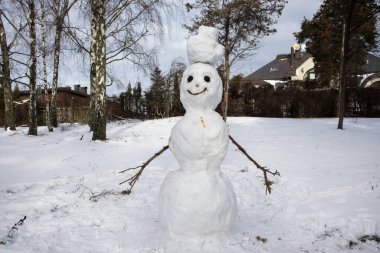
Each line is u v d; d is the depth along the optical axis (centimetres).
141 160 1100
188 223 457
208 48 488
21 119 2830
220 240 476
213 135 465
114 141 1394
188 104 486
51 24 1873
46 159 1102
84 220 598
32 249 483
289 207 668
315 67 3173
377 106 2591
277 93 2747
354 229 538
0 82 2264
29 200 693
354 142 1373
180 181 471
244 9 2133
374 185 736
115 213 635
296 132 1700
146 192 759
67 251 484
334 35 2933
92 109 1755
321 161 1056
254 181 860
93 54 1677
